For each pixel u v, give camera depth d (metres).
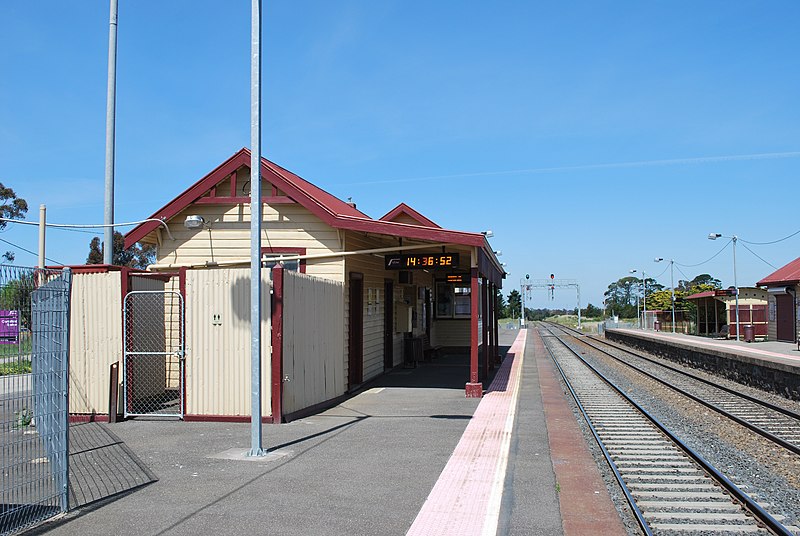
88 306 11.26
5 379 6.12
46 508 6.16
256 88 8.69
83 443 9.23
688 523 6.17
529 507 6.36
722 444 10.09
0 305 5.96
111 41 12.99
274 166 15.59
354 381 15.33
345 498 6.57
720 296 39.31
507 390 15.47
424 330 24.77
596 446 9.70
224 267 14.67
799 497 7.14
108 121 12.91
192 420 10.89
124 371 11.07
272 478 7.31
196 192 14.54
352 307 15.41
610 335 52.38
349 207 19.06
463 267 21.58
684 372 22.00
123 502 6.43
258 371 8.48
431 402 13.30
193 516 6.00
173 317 13.16
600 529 5.74
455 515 6.09
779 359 18.98
